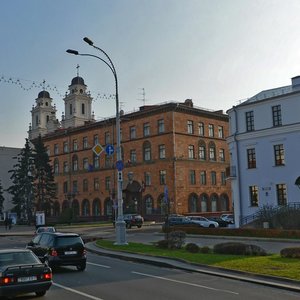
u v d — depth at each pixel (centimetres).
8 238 4334
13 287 1080
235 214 4512
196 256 1978
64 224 6588
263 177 4297
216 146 7681
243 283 1365
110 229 5209
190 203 7038
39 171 7938
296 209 3462
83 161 8712
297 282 1296
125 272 1653
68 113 10806
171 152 6962
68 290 1248
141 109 7662
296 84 4284
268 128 4272
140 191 7288
